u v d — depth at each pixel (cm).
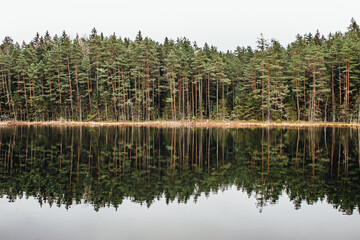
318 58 5197
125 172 1683
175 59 5653
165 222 968
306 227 922
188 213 1056
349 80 5547
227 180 1512
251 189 1348
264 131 4244
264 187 1378
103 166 1838
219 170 1745
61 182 1466
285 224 948
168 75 6100
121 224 952
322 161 1970
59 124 5844
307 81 5944
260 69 5444
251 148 2588
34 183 1445
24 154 2219
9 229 907
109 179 1525
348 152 2306
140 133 3947
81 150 2425
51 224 952
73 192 1304
